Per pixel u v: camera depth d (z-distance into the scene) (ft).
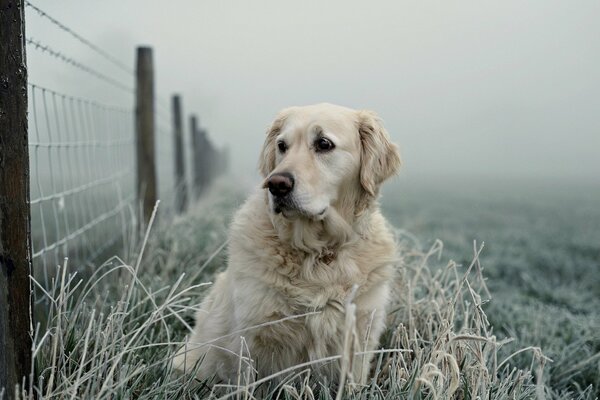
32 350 6.95
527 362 11.06
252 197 9.55
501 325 13.37
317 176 8.84
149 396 7.34
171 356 8.00
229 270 9.07
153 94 16.90
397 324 10.64
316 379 8.59
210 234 16.89
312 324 8.32
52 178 9.61
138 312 10.12
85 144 12.19
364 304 8.70
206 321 9.49
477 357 8.17
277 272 8.41
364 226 9.29
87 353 7.69
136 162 16.98
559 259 25.39
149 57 16.81
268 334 8.36
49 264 12.92
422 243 20.18
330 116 9.39
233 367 8.78
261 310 8.28
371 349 8.92
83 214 11.96
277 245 8.54
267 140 10.25
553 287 19.86
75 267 12.71
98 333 7.45
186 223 18.35
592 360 11.16
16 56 6.33
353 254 8.91
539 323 13.12
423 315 10.59
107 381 6.57
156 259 13.99
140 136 16.78
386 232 9.68
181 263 14.07
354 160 9.43
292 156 8.99
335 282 8.59
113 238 15.26
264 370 8.68
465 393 7.79
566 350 11.73
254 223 8.89
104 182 13.61
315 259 8.63
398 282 11.59
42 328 8.86
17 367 6.70
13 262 6.53
